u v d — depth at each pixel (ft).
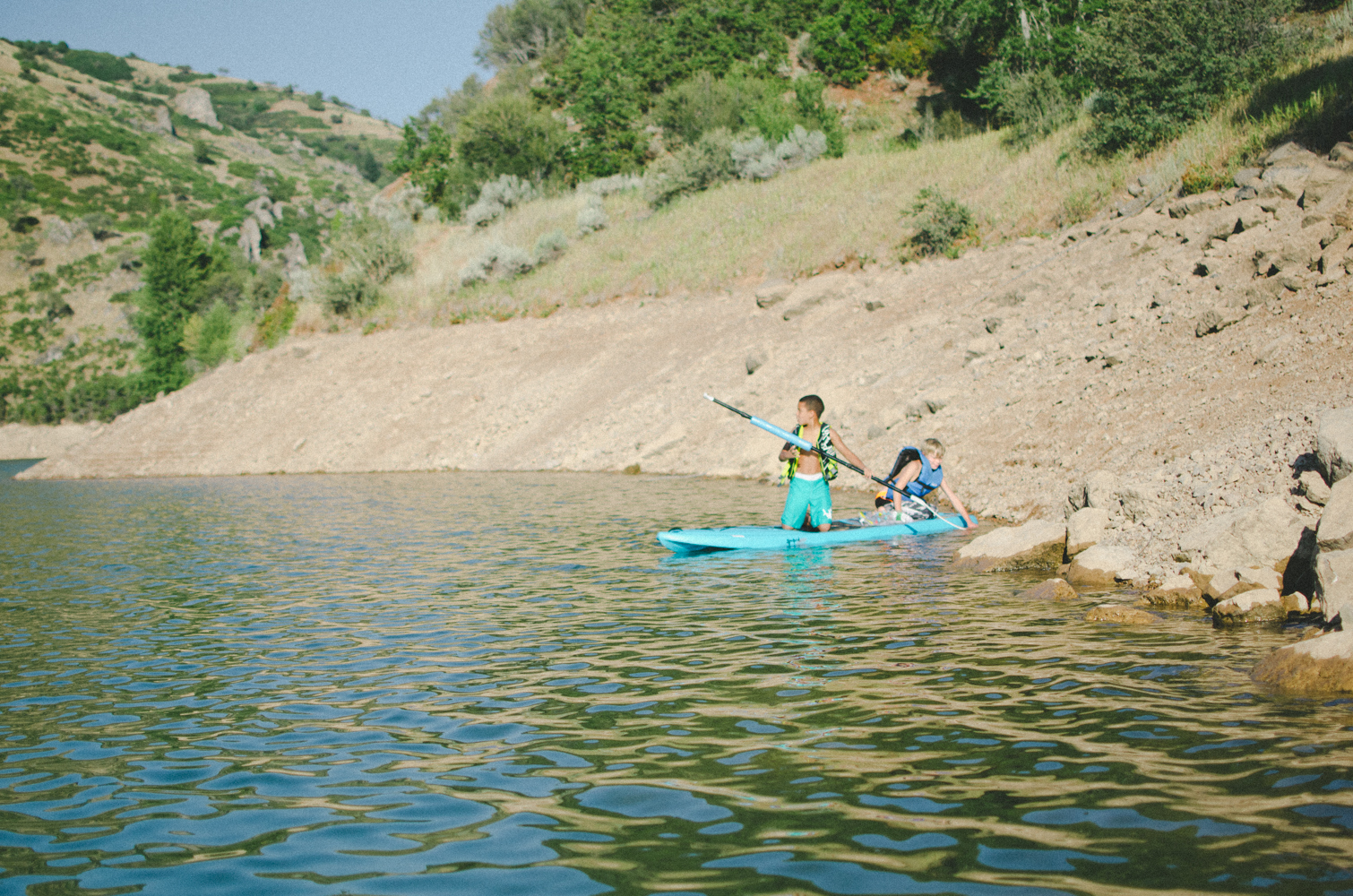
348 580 28.63
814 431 34.68
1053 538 26.76
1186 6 67.72
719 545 31.71
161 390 154.30
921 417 50.31
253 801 11.91
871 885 9.16
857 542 32.91
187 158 401.29
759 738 13.55
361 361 101.81
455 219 136.46
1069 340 48.01
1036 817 10.62
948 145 97.50
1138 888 8.93
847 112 131.75
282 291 121.08
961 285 65.87
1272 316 37.19
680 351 78.48
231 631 22.08
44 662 19.47
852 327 68.13
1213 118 64.90
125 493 71.56
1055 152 77.97
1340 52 62.54
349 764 13.12
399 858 10.19
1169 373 38.22
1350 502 19.81
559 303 98.37
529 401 81.46
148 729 14.92
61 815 11.59
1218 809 10.63
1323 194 44.50
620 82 146.51
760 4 153.17
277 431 93.91
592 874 9.64
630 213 116.06
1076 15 94.63
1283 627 18.93
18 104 368.48
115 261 273.13
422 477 70.59
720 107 130.62
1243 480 25.66
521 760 13.05
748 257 89.61
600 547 33.50
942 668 16.85
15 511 57.62
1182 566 22.90
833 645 18.79
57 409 198.08
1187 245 50.29
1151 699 14.73
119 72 571.28
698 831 10.57
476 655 19.03
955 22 113.50
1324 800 10.74
